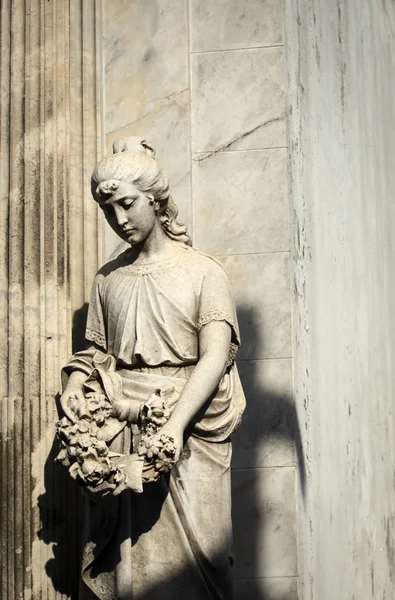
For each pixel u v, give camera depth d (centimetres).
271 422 736
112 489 643
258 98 761
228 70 765
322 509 788
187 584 667
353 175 922
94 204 757
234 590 703
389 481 977
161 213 688
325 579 786
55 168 747
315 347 791
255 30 768
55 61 758
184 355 675
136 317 679
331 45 884
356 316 905
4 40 764
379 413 959
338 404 841
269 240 748
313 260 797
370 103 994
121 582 666
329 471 809
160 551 669
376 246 982
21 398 725
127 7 781
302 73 802
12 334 732
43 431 723
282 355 741
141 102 771
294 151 770
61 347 730
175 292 677
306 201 790
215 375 662
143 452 642
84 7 775
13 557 714
